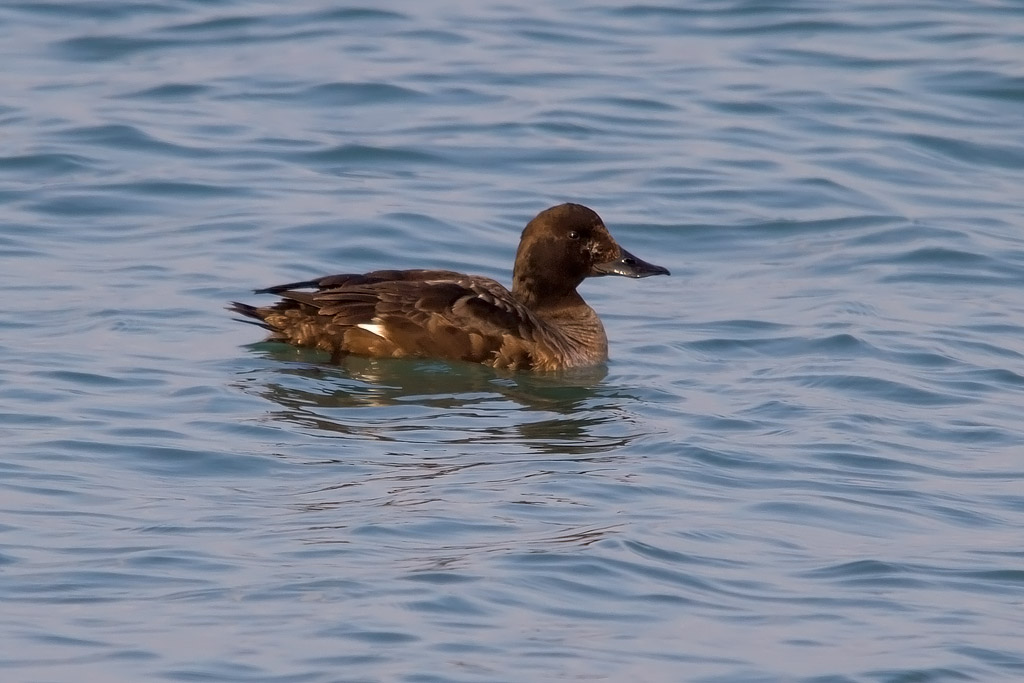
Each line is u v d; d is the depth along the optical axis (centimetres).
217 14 2634
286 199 1969
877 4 2803
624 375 1541
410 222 1911
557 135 2203
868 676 914
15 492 1150
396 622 953
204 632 937
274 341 1551
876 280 1812
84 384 1405
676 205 2014
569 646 935
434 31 2609
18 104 2234
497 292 1566
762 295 1780
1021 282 1805
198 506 1135
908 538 1127
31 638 928
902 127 2269
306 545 1062
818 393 1469
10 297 1642
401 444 1293
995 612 1006
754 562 1073
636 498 1179
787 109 2323
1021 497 1212
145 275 1727
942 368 1538
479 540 1080
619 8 2770
